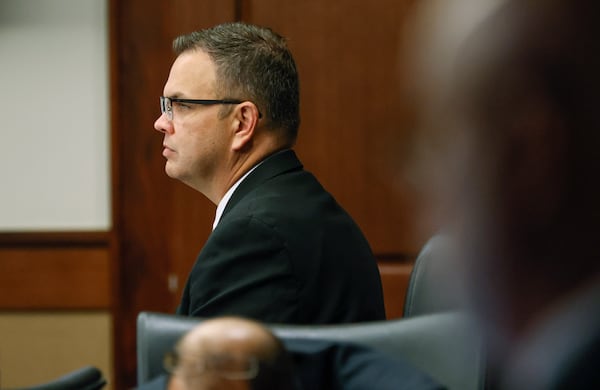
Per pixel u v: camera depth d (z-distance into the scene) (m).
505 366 0.60
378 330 2.55
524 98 0.54
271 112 3.79
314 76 7.16
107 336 7.44
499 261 0.56
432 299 3.49
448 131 0.56
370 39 7.12
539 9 0.53
